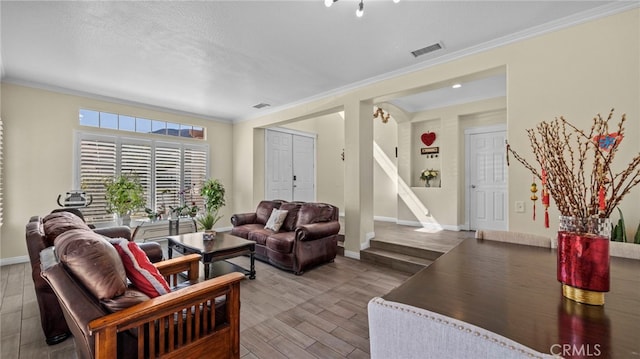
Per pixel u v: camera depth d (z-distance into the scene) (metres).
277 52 3.02
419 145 5.86
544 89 2.49
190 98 4.65
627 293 1.06
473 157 5.21
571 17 2.34
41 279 1.92
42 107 3.94
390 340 0.66
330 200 7.11
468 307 0.96
